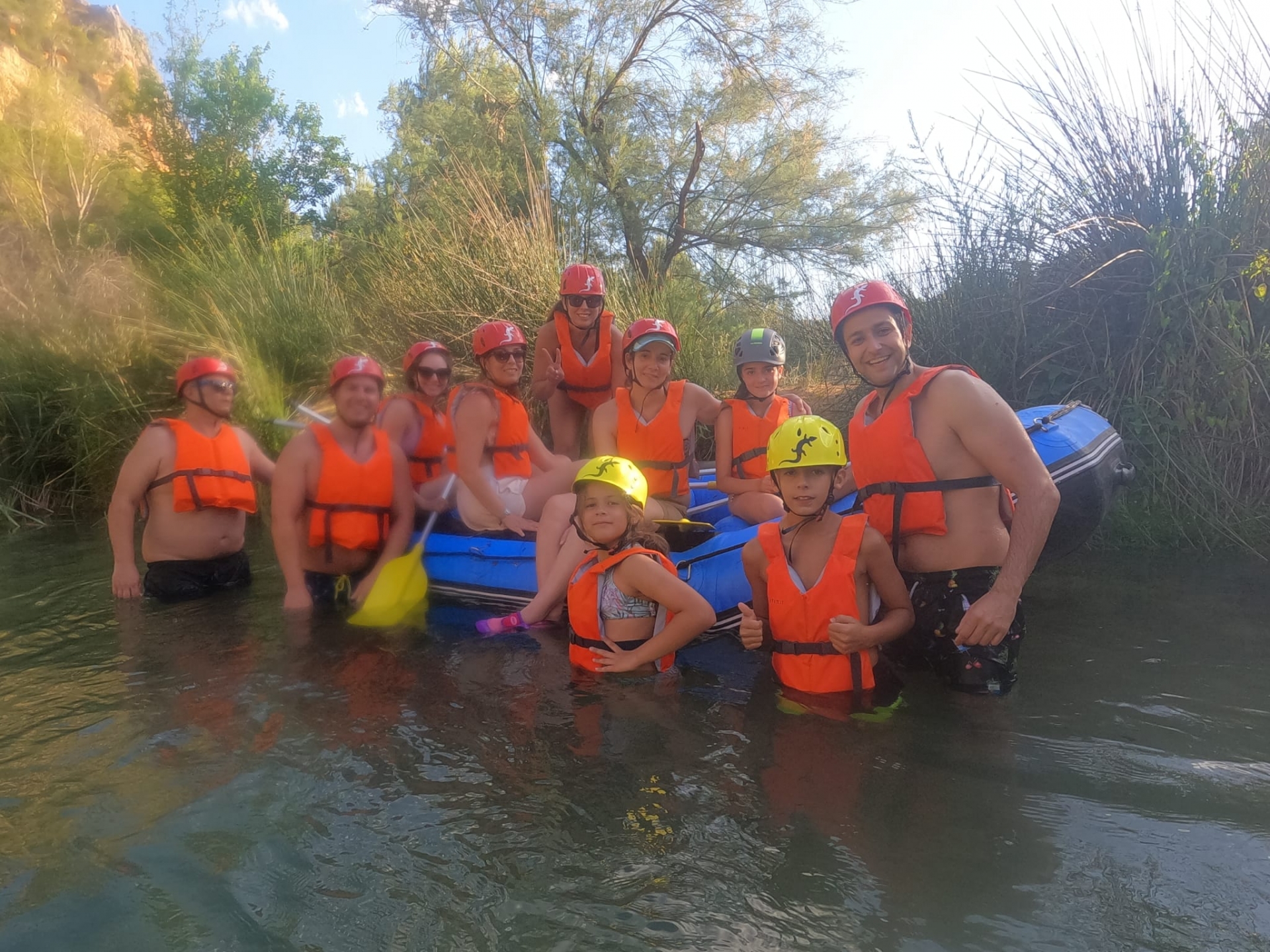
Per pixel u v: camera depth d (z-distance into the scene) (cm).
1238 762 235
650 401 453
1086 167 533
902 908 176
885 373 309
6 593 443
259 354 739
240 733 266
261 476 490
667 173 1269
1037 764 237
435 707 287
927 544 305
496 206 827
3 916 178
